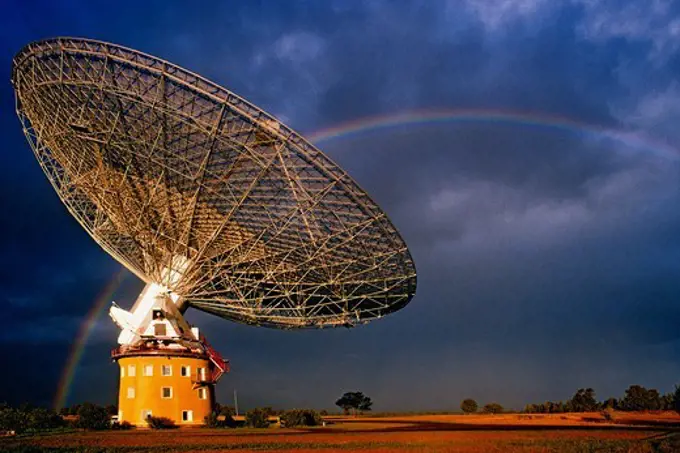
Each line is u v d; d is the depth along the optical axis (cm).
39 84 5081
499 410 16188
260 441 5019
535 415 11400
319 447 4444
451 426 7400
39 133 5847
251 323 7875
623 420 8812
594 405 15112
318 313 7356
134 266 7244
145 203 5894
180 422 7294
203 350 7662
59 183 6562
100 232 6806
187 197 5666
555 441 4603
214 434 6053
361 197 5144
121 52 4581
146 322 7294
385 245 5794
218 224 5897
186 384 7431
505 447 4197
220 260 6475
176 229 6197
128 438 5519
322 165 4881
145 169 5522
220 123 4706
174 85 4603
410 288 6594
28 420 6550
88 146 5497
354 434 5872
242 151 4878
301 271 6372
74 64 4781
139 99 4719
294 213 5438
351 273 6294
